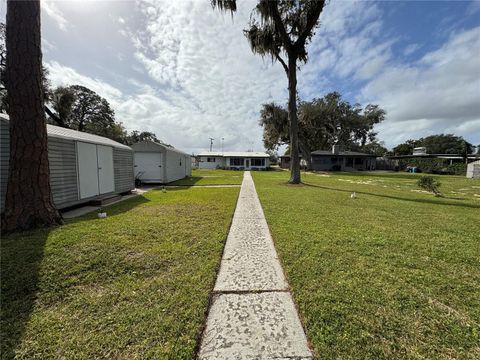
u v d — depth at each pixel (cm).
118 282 238
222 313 192
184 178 1725
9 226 377
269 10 986
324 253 312
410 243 353
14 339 162
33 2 384
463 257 304
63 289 225
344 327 174
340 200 737
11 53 377
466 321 182
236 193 892
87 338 163
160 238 362
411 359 146
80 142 630
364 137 3164
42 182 407
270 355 150
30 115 389
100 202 656
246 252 322
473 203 712
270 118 2475
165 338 163
